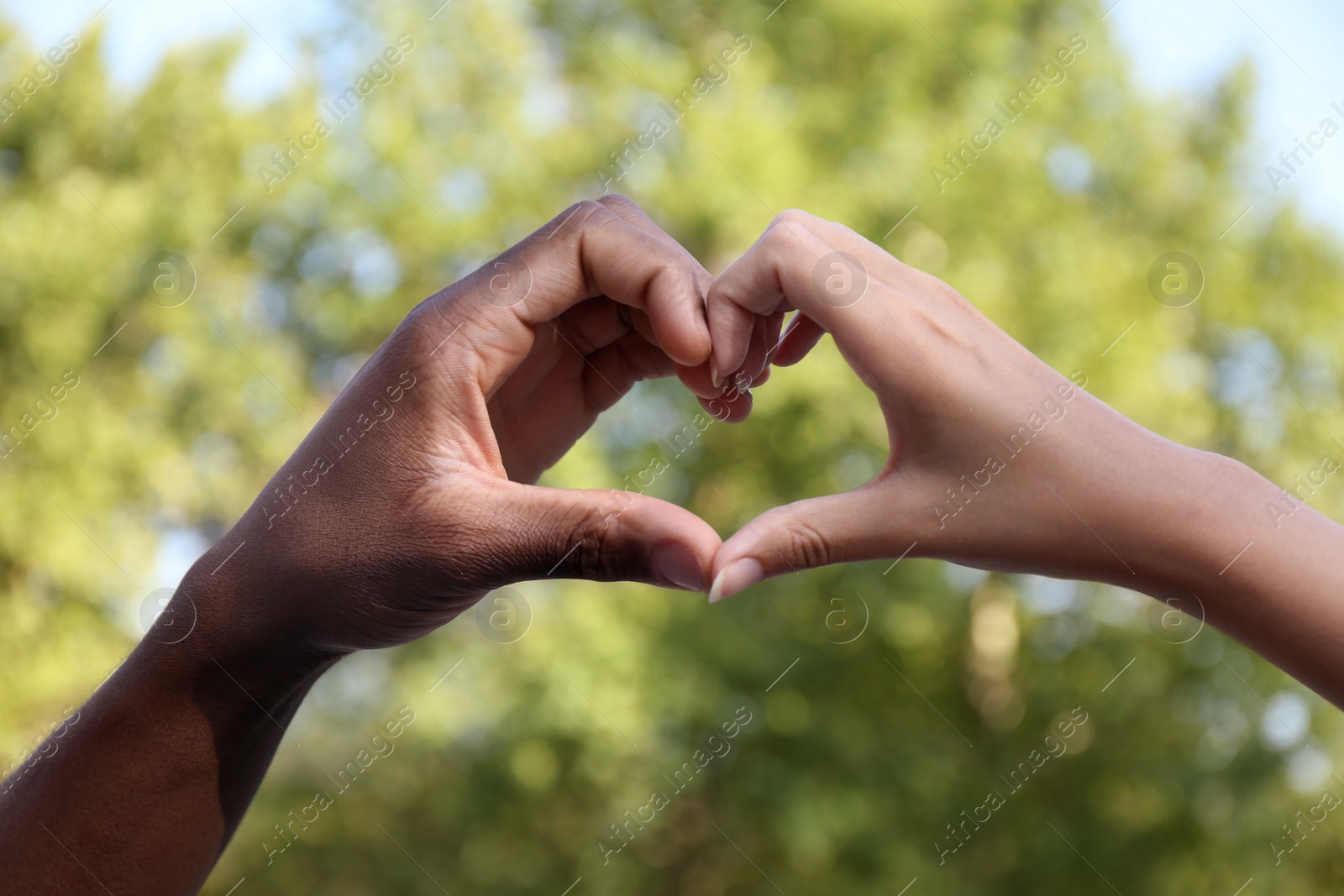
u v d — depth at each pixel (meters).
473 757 7.17
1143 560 1.14
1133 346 6.76
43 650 6.59
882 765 6.75
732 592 1.25
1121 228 7.38
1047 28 7.41
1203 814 6.97
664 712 6.49
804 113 6.58
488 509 1.27
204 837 1.19
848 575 6.63
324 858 7.46
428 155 6.82
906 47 6.72
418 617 1.30
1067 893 6.87
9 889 1.12
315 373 7.29
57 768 1.16
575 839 7.30
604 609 6.57
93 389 6.75
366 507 1.27
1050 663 7.35
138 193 6.87
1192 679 7.19
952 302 1.26
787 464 6.69
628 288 1.46
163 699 1.18
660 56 6.75
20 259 6.68
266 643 1.22
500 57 6.99
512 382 1.58
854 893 6.51
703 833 7.04
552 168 6.76
